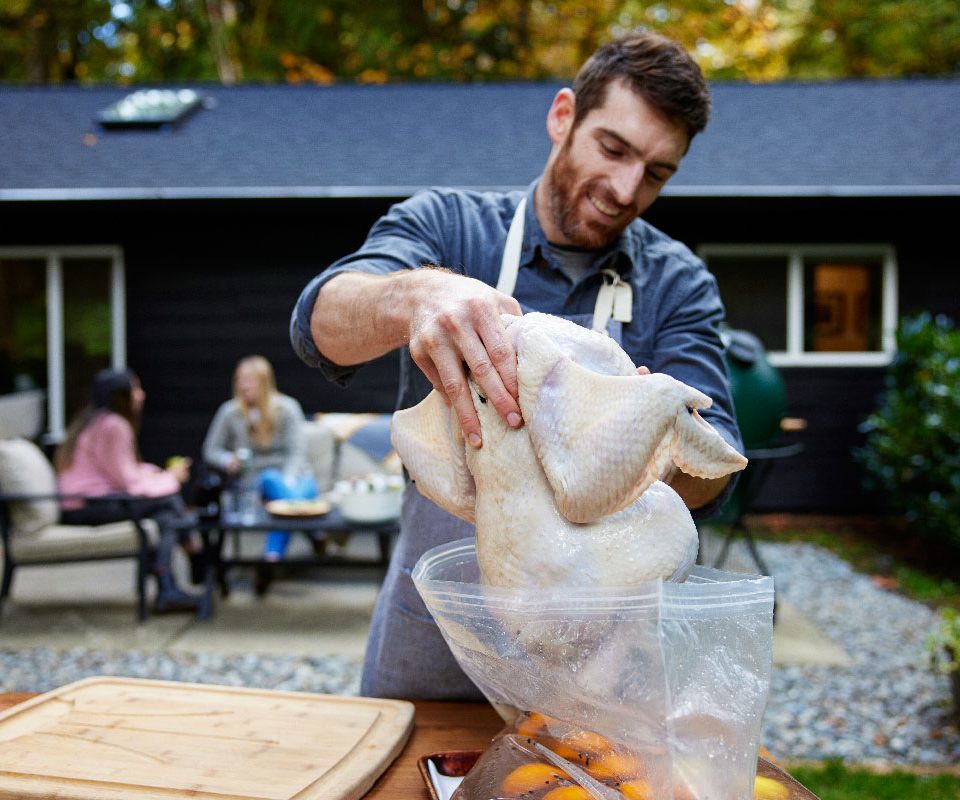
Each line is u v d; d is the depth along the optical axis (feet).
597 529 3.00
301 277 28.32
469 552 3.82
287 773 3.71
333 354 4.43
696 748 2.82
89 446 18.31
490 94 36.96
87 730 4.14
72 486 18.21
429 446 3.43
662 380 2.81
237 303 28.32
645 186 4.99
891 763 11.94
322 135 32.71
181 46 58.39
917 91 35.94
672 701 2.80
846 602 20.02
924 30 54.49
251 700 4.54
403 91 37.40
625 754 3.01
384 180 28.55
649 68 4.68
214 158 30.35
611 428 2.82
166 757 3.86
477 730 4.42
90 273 28.25
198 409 28.45
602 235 5.06
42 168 29.14
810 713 13.87
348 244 28.27
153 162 29.86
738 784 2.84
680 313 5.32
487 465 3.14
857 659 16.29
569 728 3.29
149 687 4.71
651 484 3.00
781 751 12.55
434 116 34.71
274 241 28.25
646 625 2.77
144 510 18.58
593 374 2.96
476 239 5.43
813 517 28.58
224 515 17.97
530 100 36.27
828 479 28.43
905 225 27.81
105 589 20.33
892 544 25.55
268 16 57.67
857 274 28.25
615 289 5.15
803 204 26.84
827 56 57.88
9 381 28.22
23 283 28.17
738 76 58.03
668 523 3.05
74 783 3.61
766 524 27.71
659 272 5.37
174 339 28.35
